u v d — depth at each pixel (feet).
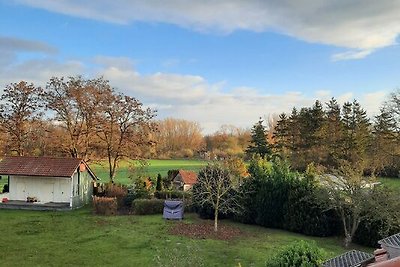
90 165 181.88
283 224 107.24
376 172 175.01
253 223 112.78
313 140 220.64
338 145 212.23
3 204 125.70
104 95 157.58
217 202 103.14
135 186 142.92
